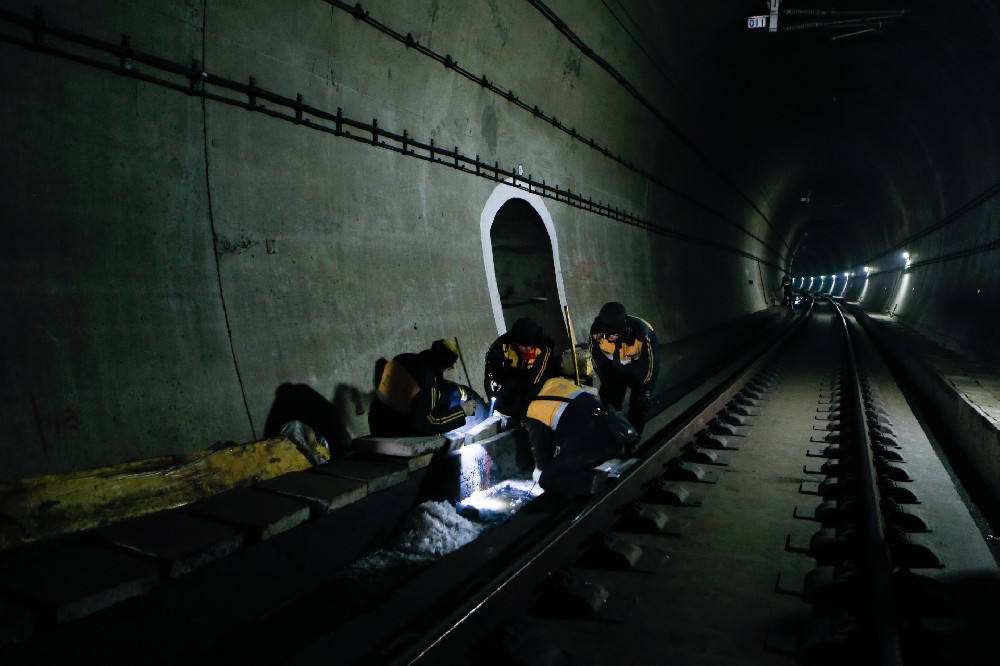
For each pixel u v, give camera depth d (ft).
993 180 46.96
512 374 15.74
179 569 9.32
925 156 65.16
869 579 10.07
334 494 12.28
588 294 35.68
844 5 42.32
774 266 135.64
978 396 25.11
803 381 38.14
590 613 9.75
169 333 13.91
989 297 45.37
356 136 19.24
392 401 16.40
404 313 20.68
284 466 13.99
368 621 9.33
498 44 25.18
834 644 8.51
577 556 12.11
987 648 8.77
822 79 61.26
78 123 12.55
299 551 11.71
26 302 11.55
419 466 14.93
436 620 8.96
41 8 11.78
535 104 29.68
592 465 15.07
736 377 34.50
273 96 16.44
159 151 14.05
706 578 11.28
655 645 9.04
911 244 86.53
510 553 11.15
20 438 11.07
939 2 38.83
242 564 10.57
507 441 19.40
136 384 13.10
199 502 11.71
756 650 8.93
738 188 78.18
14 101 11.57
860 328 86.12
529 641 8.64
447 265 23.21
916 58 48.24
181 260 14.38
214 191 15.20
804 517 14.29
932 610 9.57
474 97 24.81
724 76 51.85
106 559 9.32
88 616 8.34
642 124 42.68
